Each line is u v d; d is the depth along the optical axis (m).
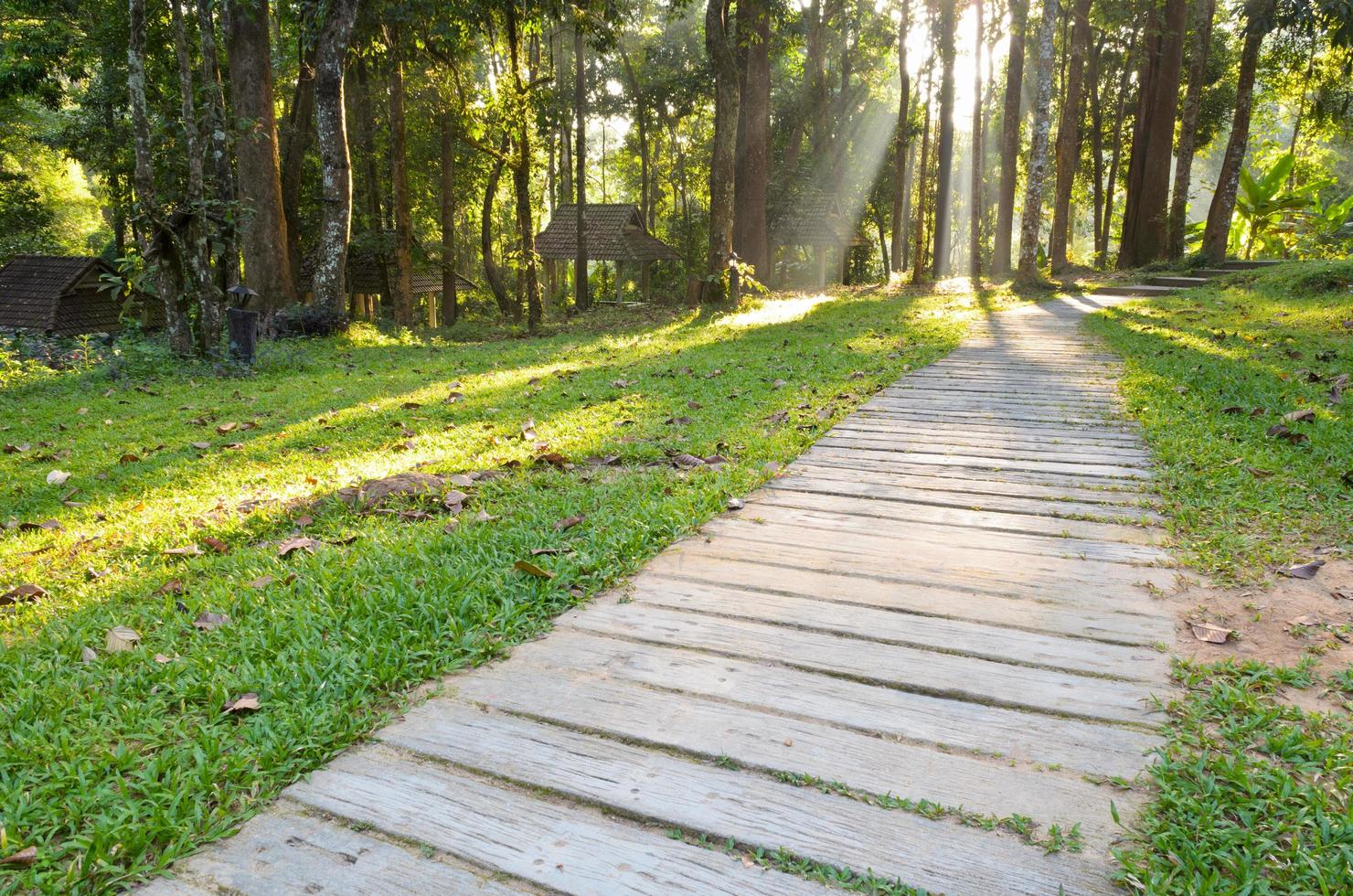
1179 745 2.29
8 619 3.48
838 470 5.18
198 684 2.70
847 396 7.39
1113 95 34.91
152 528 4.61
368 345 15.52
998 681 2.66
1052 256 26.22
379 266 28.38
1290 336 9.45
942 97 27.75
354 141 26.47
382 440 6.54
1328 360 7.71
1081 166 38.84
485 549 3.84
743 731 2.40
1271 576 3.35
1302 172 34.50
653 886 1.83
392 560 3.72
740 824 2.02
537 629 3.11
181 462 6.23
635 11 37.50
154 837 2.02
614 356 11.10
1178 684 2.62
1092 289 19.00
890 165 40.78
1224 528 3.87
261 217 17.45
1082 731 2.38
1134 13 23.55
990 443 5.70
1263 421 5.62
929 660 2.81
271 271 17.64
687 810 2.06
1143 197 24.75
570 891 1.81
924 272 30.41
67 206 45.72
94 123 25.16
